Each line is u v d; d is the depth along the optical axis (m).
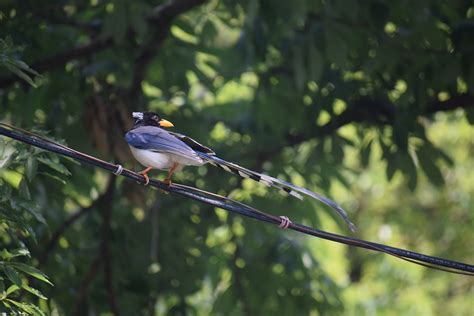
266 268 17.11
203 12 16.42
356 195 28.44
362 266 28.81
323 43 14.68
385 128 16.62
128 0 14.09
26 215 11.34
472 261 27.22
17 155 10.36
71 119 15.48
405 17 14.88
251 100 17.36
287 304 16.98
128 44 15.58
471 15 15.48
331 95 16.38
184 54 16.47
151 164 10.41
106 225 15.91
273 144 17.03
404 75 15.07
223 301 17.02
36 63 14.81
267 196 16.94
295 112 16.62
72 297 15.84
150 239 16.83
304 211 16.95
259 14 14.64
